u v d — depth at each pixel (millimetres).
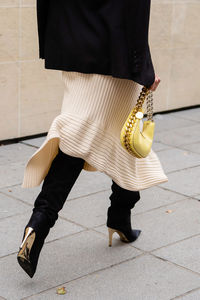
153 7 14031
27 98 12172
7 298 6480
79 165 6633
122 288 6766
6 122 12016
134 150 6414
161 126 13961
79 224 8422
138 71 6121
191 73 15453
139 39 6039
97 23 6184
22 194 9508
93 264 7289
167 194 9758
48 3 6508
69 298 6512
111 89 6395
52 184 6516
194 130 13766
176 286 6855
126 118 6676
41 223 6387
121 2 6062
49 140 6301
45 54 6598
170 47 14719
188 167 11234
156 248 7805
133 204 7551
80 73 6406
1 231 8094
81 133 6410
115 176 6855
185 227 8500
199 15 15117
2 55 11555
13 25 11555
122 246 7812
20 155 11469
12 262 7246
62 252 7551
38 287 6711
